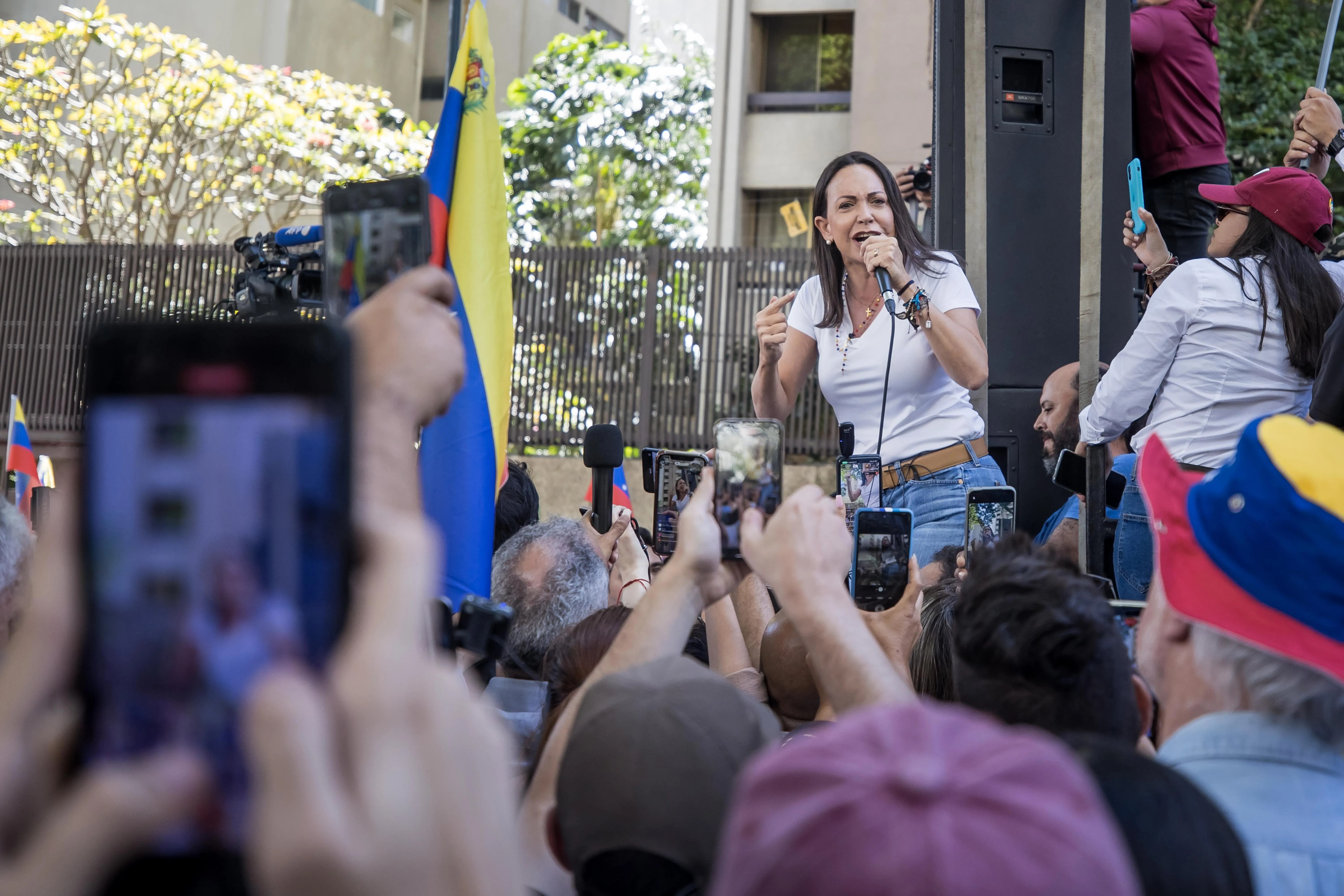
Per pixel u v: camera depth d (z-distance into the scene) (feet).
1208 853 4.22
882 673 5.26
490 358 11.33
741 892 3.24
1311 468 5.26
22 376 37.70
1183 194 18.01
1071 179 15.70
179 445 2.70
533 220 53.62
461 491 10.70
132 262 37.91
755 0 42.88
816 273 13.96
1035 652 5.54
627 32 80.33
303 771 2.51
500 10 68.33
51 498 16.35
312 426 2.71
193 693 2.66
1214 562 5.45
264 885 2.49
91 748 2.68
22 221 46.11
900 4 35.19
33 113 45.60
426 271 4.21
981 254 15.01
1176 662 5.71
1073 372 15.10
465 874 2.82
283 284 10.12
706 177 54.29
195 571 2.68
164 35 45.83
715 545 5.90
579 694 6.04
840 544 5.65
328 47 59.11
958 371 12.01
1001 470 15.39
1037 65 15.71
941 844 3.01
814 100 42.68
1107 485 12.57
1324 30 33.60
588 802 5.08
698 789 4.99
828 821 3.13
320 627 2.70
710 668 8.27
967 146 15.19
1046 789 3.18
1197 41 17.84
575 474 35.06
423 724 2.84
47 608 2.76
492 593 9.95
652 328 35.04
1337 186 31.63
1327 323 11.93
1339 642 5.18
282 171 47.50
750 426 6.53
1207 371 11.97
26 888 2.52
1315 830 5.11
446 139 11.61
